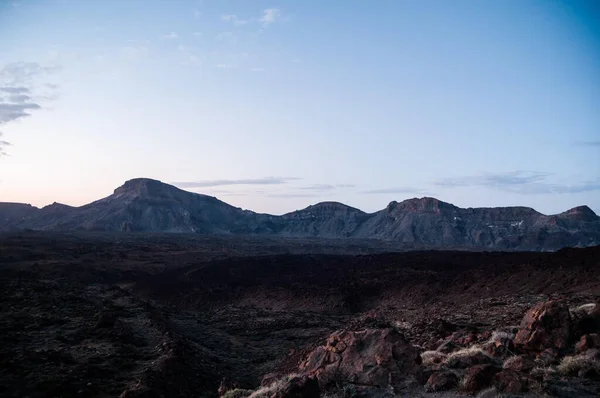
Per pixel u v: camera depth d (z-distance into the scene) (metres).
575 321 15.94
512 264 57.69
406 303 57.41
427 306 50.94
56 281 72.62
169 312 58.31
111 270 94.88
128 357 27.78
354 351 15.57
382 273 78.06
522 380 12.56
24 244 122.50
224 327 49.31
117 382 22.83
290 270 92.69
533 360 14.85
